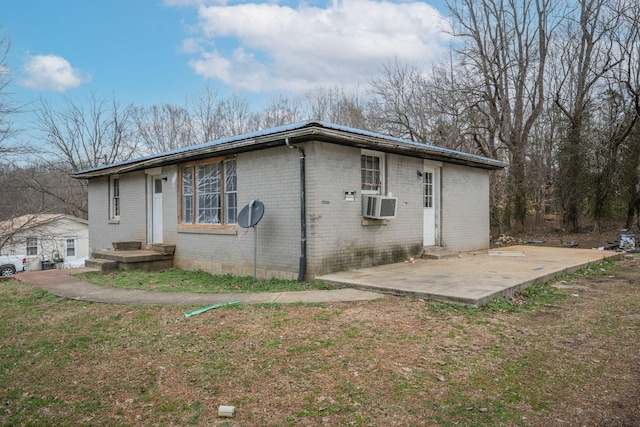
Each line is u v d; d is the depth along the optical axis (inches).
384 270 367.6
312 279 341.7
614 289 320.8
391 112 1027.9
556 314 249.8
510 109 882.1
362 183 393.1
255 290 321.1
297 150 353.7
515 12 857.5
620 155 815.1
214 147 394.0
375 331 211.9
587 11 804.0
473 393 149.6
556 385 156.0
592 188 811.4
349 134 334.0
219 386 156.6
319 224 342.0
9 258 898.7
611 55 807.7
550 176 960.9
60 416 138.9
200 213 459.8
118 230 585.0
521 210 864.9
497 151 962.7
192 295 300.2
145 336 214.8
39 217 643.5
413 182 447.2
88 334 222.5
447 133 922.1
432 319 231.8
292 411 137.4
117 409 142.1
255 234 364.5
